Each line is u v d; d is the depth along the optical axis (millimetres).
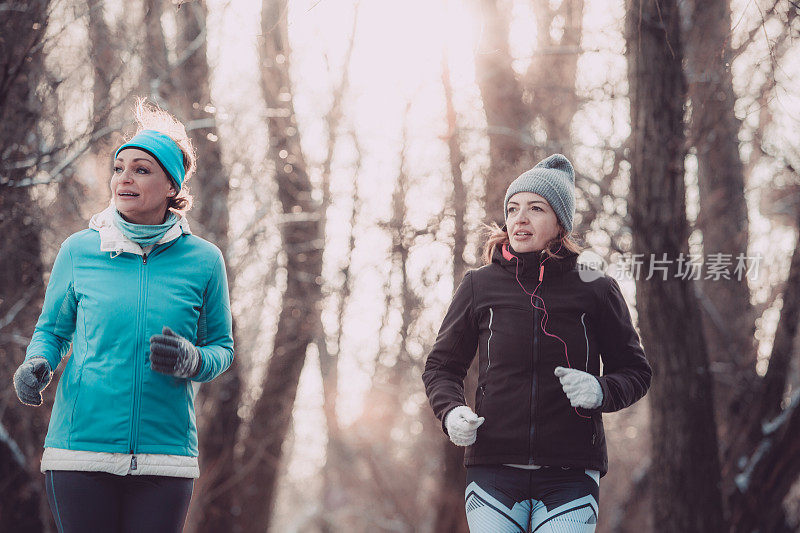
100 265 4453
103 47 10828
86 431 4242
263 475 15211
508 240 5066
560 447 4652
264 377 15539
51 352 4422
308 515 26641
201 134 13766
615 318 4863
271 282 16359
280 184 15680
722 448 11602
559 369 4500
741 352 14617
